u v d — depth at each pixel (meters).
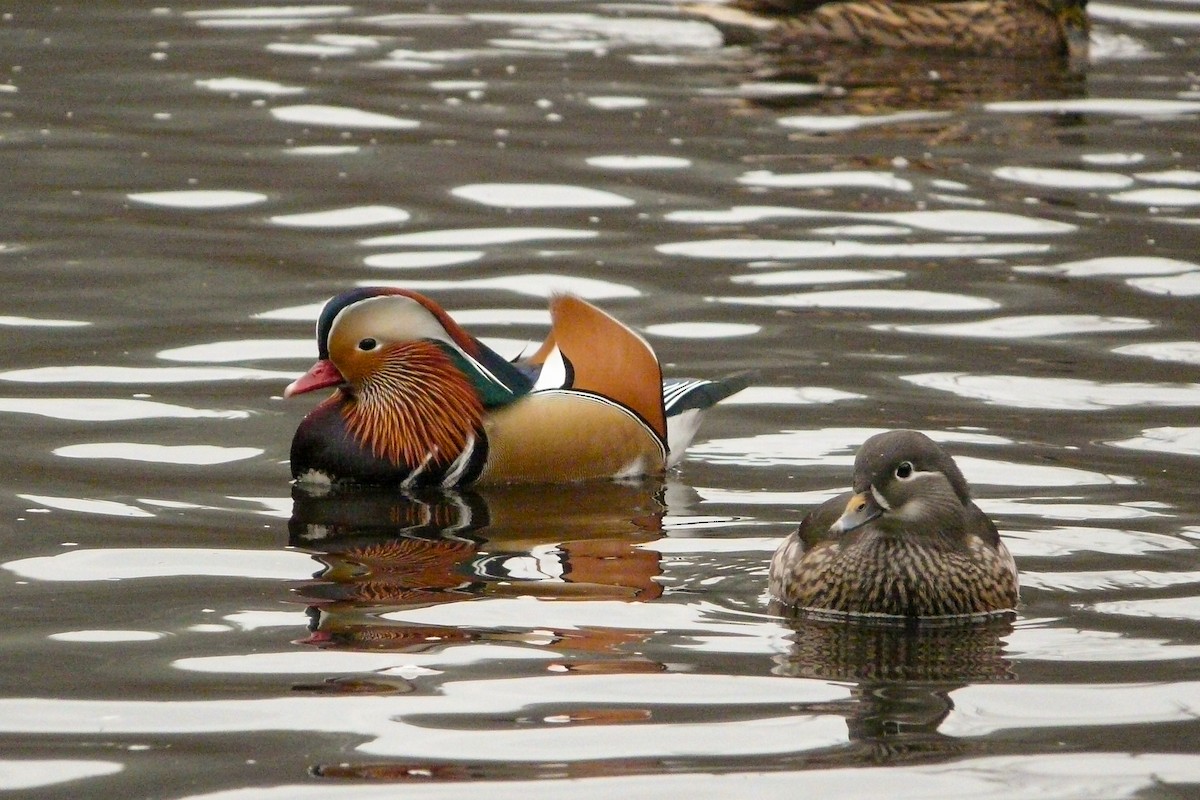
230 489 12.32
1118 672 9.16
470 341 12.96
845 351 15.62
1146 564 10.78
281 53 28.86
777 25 30.25
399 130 23.98
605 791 7.81
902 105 25.50
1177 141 23.31
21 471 12.45
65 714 8.60
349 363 12.70
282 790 7.82
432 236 19.27
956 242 19.11
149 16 31.70
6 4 32.47
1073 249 18.81
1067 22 29.30
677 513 11.99
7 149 22.64
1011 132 23.88
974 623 9.88
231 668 9.15
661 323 16.44
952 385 14.70
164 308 16.62
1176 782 7.91
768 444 13.44
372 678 9.02
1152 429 13.53
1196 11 32.16
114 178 21.42
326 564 10.83
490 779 7.93
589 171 21.88
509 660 9.27
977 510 10.51
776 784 7.88
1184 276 17.84
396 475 12.65
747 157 22.59
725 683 9.01
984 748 8.26
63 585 10.37
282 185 21.27
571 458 12.82
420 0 33.62
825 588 10.12
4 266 17.92
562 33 30.88
